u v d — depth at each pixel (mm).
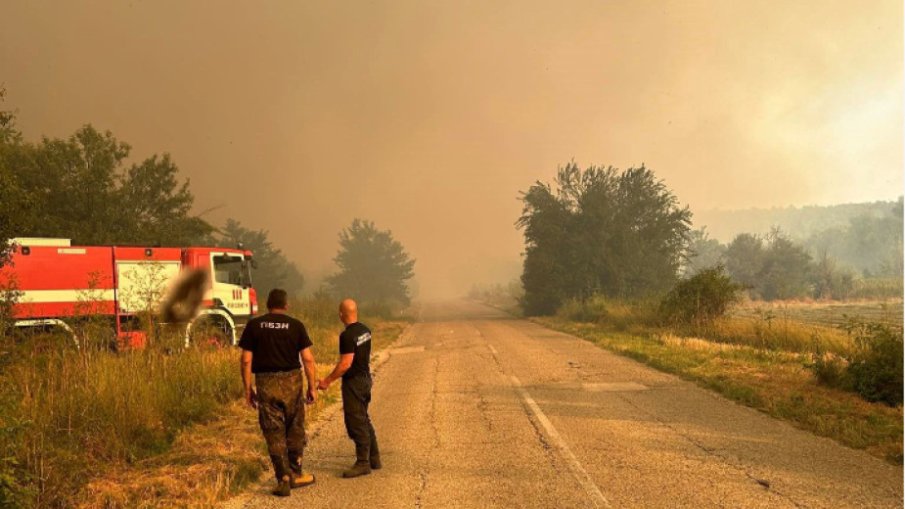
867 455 6516
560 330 26312
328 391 11383
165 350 10852
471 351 18234
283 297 6309
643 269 38000
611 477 5910
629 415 8781
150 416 8016
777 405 8961
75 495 5781
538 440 7445
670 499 5238
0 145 8750
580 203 40031
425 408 9766
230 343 16953
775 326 17812
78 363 8602
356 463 6355
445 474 6211
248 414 9344
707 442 7184
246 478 6305
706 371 12422
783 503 5078
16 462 5156
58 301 14516
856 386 9688
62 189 24172
